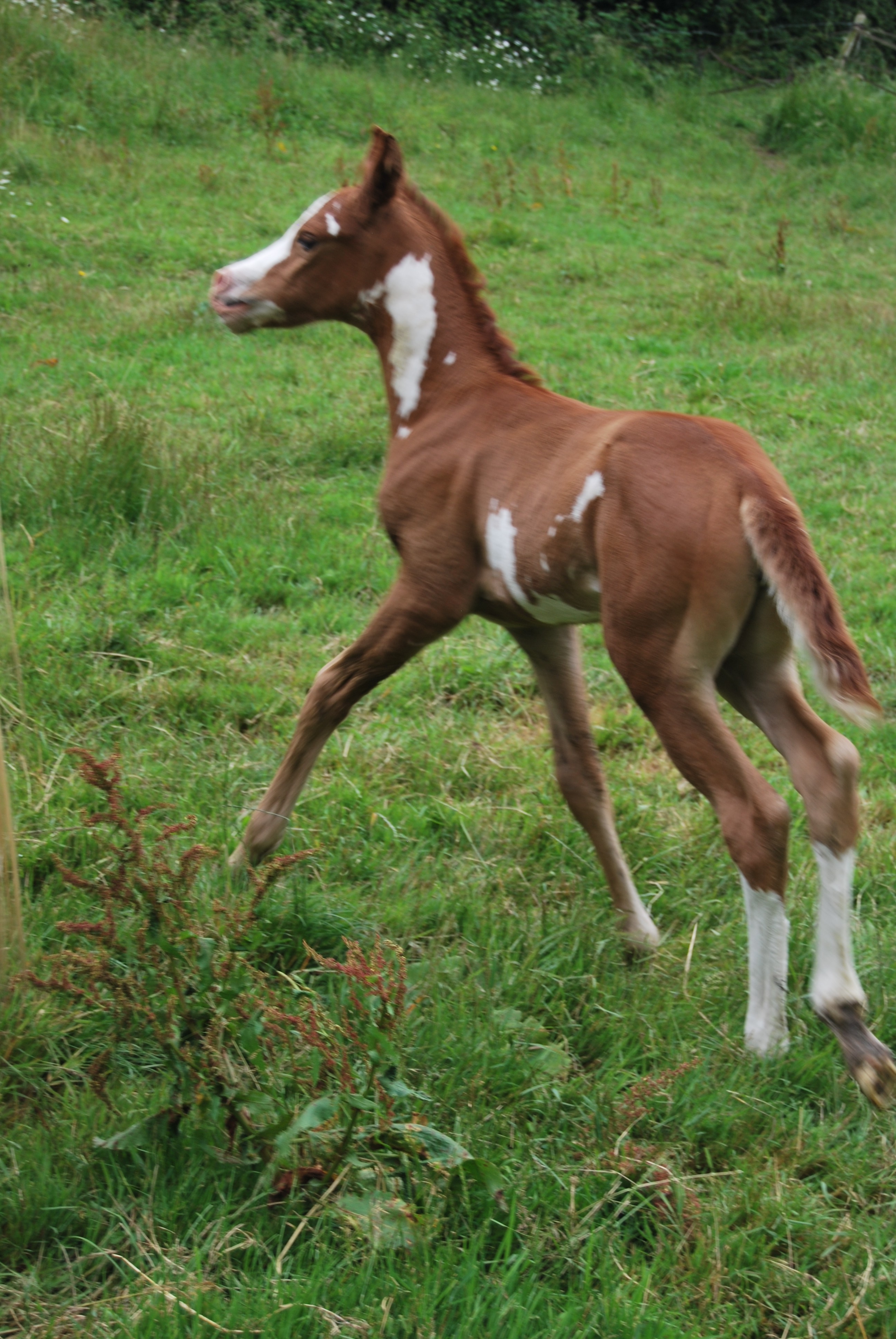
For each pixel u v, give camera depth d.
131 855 2.37
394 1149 2.20
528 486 2.83
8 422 5.66
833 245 12.12
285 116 13.11
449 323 3.16
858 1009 2.50
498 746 4.00
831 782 2.60
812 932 3.13
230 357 7.29
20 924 2.56
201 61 13.80
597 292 9.65
